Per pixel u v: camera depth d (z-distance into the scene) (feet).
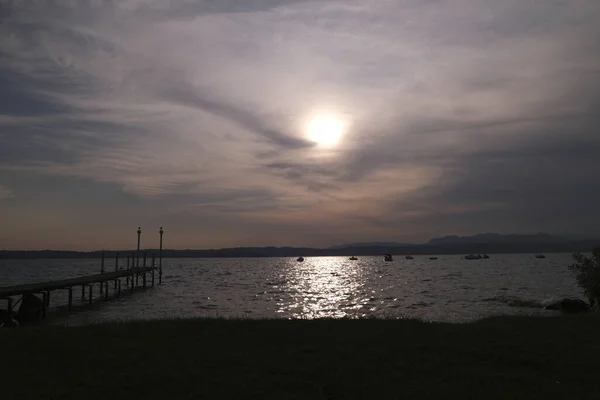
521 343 48.47
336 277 368.27
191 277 388.37
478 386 36.29
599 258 95.45
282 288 253.44
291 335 52.39
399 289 227.61
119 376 38.42
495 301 159.94
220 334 52.90
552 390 35.60
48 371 39.99
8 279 347.77
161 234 304.09
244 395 34.37
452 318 114.73
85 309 154.10
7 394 34.73
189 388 35.68
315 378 38.04
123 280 324.60
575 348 46.91
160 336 51.96
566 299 130.62
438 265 600.80
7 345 47.67
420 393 34.83
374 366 40.93
